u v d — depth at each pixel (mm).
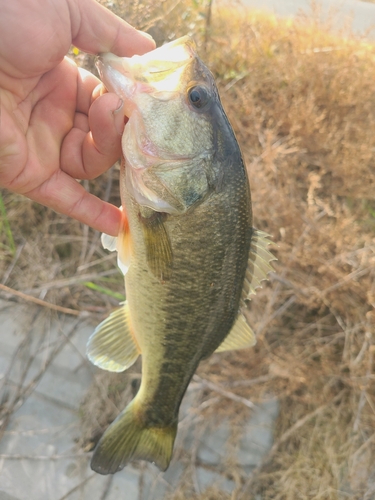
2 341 428
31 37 204
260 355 425
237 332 267
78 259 472
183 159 208
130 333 274
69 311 437
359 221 487
